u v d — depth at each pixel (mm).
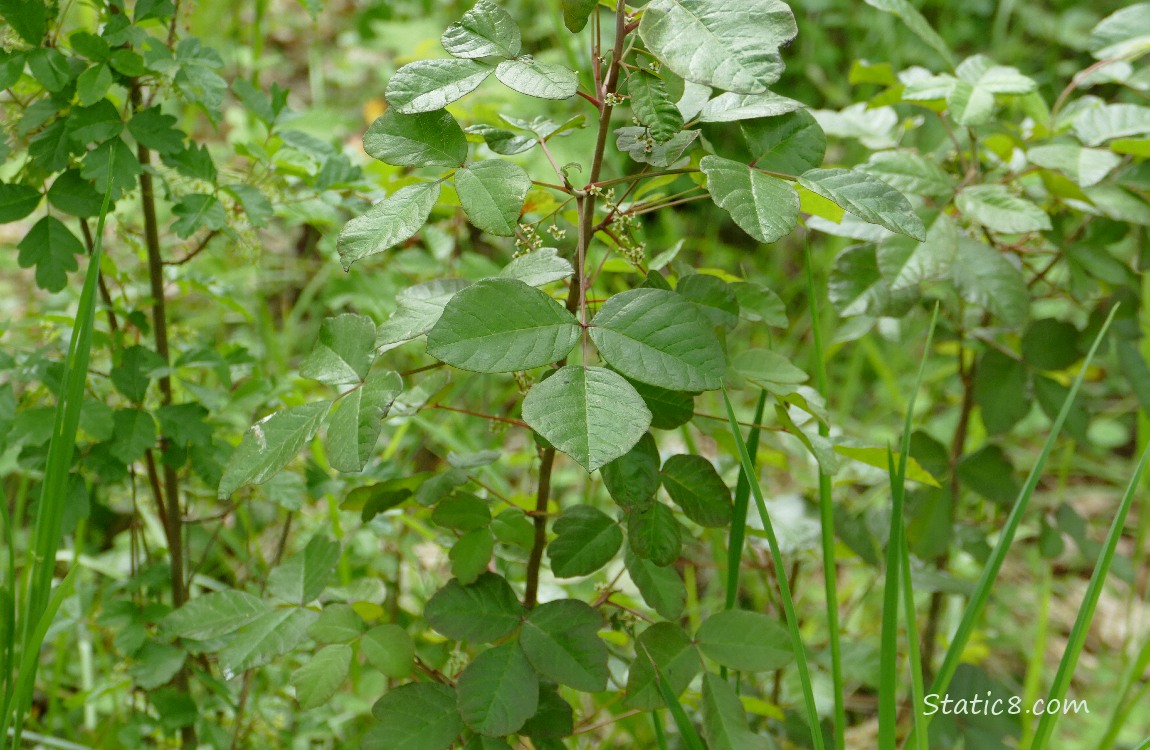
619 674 1304
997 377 1438
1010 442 2363
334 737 1463
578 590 1468
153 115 1251
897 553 1132
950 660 1152
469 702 1116
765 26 1040
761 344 2514
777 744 1404
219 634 1176
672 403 1112
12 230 2412
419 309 1115
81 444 1324
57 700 1481
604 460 994
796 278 2857
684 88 1111
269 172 1348
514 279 1049
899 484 1129
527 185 1082
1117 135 1339
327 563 1202
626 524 1168
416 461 1932
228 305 1407
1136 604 2047
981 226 1378
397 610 1479
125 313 1329
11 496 1837
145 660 1305
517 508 1192
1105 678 1800
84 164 1227
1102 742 1342
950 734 1396
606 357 1031
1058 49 3301
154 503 1449
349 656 1153
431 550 1661
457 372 1704
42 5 1223
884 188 1068
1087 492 2311
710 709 1149
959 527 1478
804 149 1109
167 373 1305
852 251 1362
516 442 2191
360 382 1090
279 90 1340
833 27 3330
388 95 1087
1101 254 1407
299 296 2490
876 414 2453
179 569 1368
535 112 2066
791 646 1157
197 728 1391
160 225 2090
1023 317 1315
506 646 1138
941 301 1459
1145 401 1423
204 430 1312
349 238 1072
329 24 3506
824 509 1181
